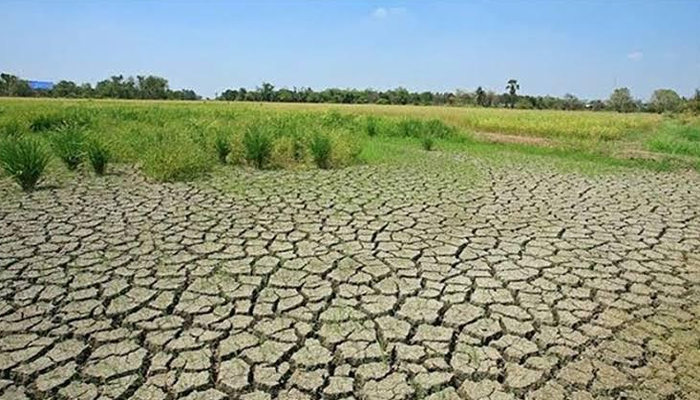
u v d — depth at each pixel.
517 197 5.75
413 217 4.70
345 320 2.57
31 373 2.06
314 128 9.58
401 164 8.39
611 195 6.00
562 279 3.20
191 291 2.89
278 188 6.00
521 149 11.42
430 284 3.06
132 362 2.16
